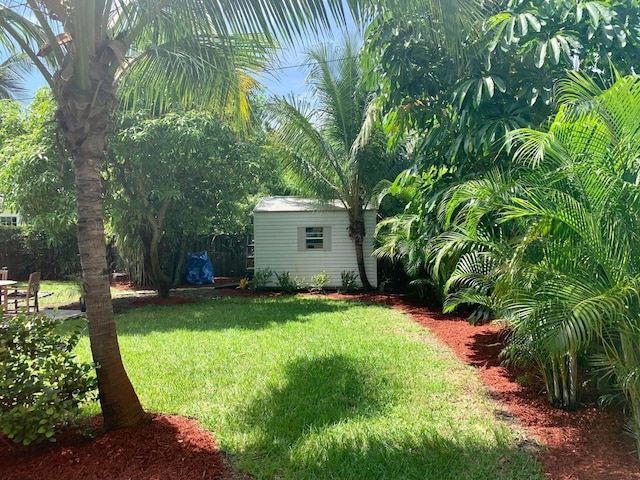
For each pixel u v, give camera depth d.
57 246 17.16
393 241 9.51
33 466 3.07
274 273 14.19
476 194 3.45
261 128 12.16
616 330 3.06
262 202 15.22
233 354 6.09
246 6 3.56
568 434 3.58
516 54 5.24
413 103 5.94
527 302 3.24
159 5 3.60
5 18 3.66
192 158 10.51
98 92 3.36
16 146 9.86
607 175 2.89
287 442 3.48
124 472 2.99
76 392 3.37
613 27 4.75
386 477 2.98
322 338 7.00
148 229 12.16
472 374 5.16
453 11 3.83
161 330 7.85
